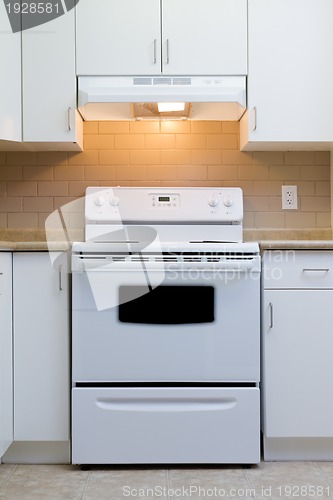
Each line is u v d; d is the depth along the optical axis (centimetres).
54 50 270
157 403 234
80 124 288
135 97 267
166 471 232
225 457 233
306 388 238
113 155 300
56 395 237
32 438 237
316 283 239
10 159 299
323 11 274
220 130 302
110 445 232
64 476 227
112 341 234
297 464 240
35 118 270
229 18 272
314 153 302
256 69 273
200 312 236
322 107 274
